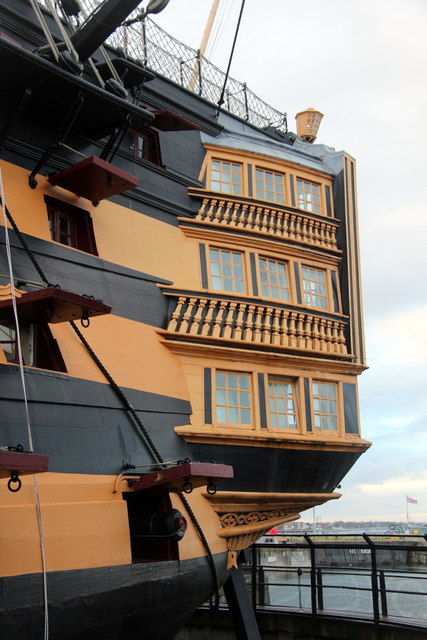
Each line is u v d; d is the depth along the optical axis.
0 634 10.79
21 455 9.57
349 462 18.36
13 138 13.86
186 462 12.88
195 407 15.52
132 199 16.17
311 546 19.86
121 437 13.71
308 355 17.50
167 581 13.79
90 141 15.41
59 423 12.62
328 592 29.34
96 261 14.76
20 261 13.15
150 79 15.82
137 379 14.62
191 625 21.50
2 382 11.88
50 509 11.74
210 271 16.95
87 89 13.22
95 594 12.19
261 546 21.06
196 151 18.09
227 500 15.93
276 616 19.97
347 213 19.59
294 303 17.70
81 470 12.66
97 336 14.26
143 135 17.17
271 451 16.42
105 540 12.51
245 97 21.27
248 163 18.52
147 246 16.09
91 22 13.71
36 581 11.24
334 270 19.22
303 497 17.47
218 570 15.76
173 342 15.57
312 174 19.53
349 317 18.80
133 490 13.37
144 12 17.33
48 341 13.32
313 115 24.53
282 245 18.00
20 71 12.62
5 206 13.23
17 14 14.27
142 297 15.57
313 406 17.39
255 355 16.47
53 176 14.17
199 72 19.53
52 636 11.62
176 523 13.51
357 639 18.31
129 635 13.49
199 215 17.36
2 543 10.88
